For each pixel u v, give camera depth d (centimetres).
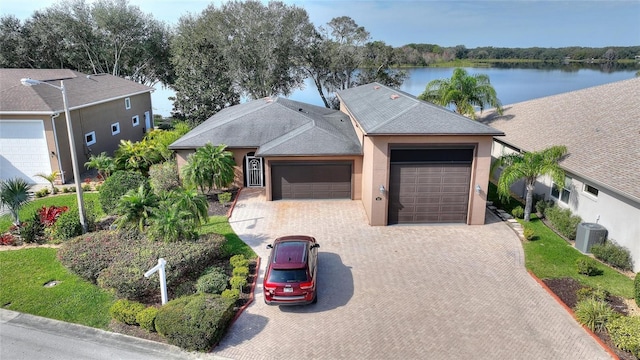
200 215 1827
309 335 1223
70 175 2664
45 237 1877
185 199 1716
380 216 1964
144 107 3716
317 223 2011
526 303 1360
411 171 1939
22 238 1847
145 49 5103
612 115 2102
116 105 3212
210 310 1195
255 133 2508
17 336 1244
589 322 1214
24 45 4675
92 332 1263
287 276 1312
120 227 1633
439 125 1870
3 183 1891
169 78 5569
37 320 1319
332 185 2294
